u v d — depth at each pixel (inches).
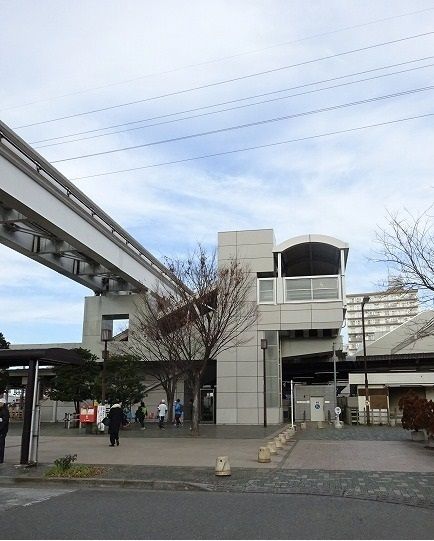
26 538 255.0
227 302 1086.4
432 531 271.7
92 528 275.4
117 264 1354.6
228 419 1336.1
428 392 1552.7
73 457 503.5
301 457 588.7
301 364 1835.6
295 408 1588.3
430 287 574.6
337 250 1441.9
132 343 1421.0
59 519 298.2
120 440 829.2
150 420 1485.0
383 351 1854.1
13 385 1653.5
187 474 462.6
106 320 1574.8
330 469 492.7
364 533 265.6
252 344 1365.7
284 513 313.7
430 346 1822.1
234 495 380.5
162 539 252.5
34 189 980.6
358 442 788.0
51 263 1354.6
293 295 1380.4
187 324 1059.3
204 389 1501.0
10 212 1077.8
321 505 339.6
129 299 1544.0
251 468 496.4
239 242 1434.5
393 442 788.0
